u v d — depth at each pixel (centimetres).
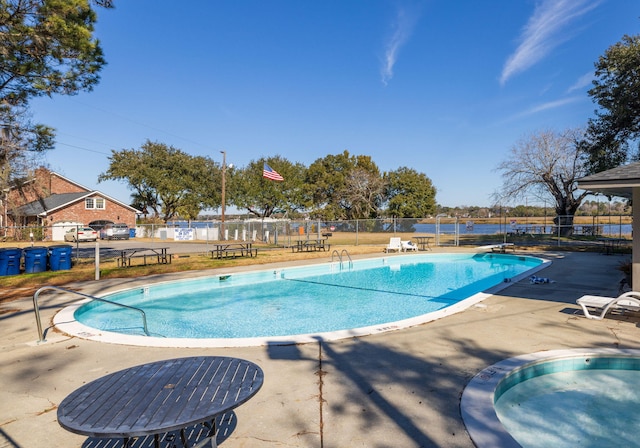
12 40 988
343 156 5591
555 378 456
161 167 4875
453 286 1291
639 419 368
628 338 538
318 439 295
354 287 1267
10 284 1092
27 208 3584
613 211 3738
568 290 911
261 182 4603
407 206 5128
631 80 2081
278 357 481
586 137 2567
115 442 299
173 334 770
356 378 412
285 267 1481
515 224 3294
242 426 315
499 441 282
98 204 3906
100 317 901
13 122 1326
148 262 1623
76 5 1024
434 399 358
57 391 396
